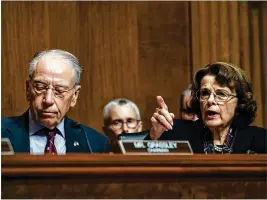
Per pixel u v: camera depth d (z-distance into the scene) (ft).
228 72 11.75
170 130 11.78
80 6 17.67
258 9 18.06
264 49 17.98
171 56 18.06
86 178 9.89
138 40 18.02
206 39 18.04
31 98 11.42
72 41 17.53
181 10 18.08
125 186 10.03
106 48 17.89
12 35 16.85
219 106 11.72
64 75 11.44
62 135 11.48
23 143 11.22
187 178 10.21
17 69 16.80
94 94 17.75
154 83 18.02
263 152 11.80
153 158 10.07
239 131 11.86
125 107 15.11
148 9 18.11
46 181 9.77
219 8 18.04
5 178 9.65
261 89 17.85
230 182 10.33
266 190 10.41
